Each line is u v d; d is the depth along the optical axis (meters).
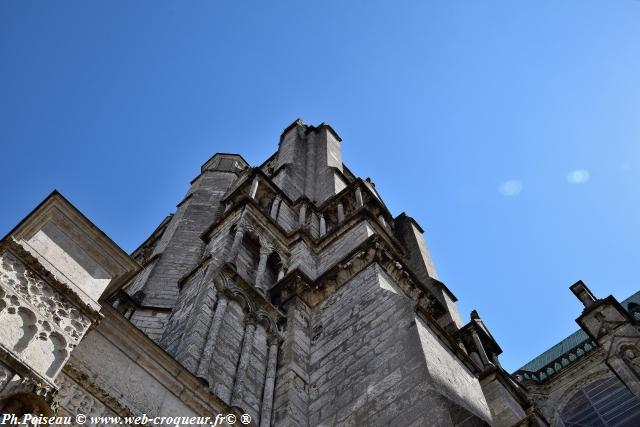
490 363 23.73
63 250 11.48
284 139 50.94
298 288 21.33
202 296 18.28
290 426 15.20
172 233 33.62
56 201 12.05
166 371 12.50
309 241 26.48
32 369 9.26
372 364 15.91
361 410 14.62
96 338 11.65
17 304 9.88
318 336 19.22
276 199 31.23
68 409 10.12
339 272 21.55
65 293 10.78
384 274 21.11
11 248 10.47
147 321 23.84
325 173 40.84
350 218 26.91
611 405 29.05
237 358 16.83
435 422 12.58
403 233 42.47
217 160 49.22
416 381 14.09
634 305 34.78
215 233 26.00
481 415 15.10
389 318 17.25
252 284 21.73
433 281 34.62
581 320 26.98
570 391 31.33
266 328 18.89
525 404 22.86
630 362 24.25
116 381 11.41
